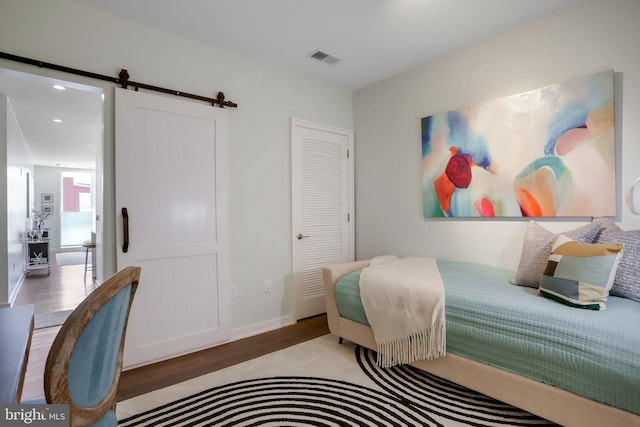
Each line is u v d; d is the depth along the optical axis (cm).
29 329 105
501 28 256
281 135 323
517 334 167
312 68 325
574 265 174
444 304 197
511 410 178
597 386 140
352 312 250
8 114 373
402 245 341
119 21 235
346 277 263
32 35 204
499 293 193
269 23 245
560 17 234
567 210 229
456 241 297
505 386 171
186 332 258
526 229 248
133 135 235
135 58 241
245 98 297
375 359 241
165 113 250
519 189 253
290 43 275
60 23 213
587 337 144
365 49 287
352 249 386
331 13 233
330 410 179
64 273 605
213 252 272
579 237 203
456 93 294
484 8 229
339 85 370
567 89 229
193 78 268
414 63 315
